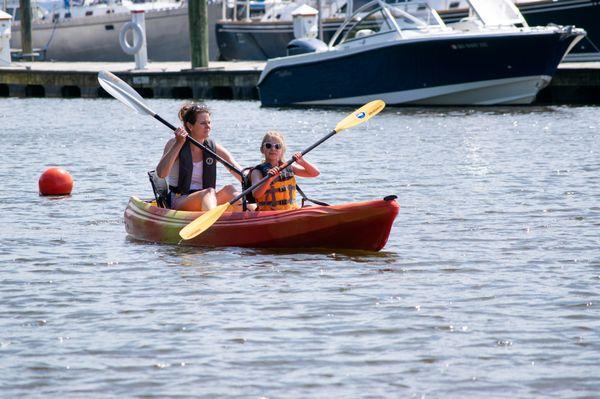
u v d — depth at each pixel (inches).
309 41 3791.8
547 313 964.6
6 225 1435.8
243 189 1331.2
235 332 915.4
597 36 3843.5
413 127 2785.4
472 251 1230.3
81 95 4480.8
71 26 5880.9
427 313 967.0
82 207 1590.8
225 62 5147.6
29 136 2760.8
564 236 1306.6
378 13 3400.6
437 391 778.8
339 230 1236.5
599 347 869.2
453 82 3324.3
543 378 802.2
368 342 886.4
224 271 1143.0
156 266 1171.9
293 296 1031.0
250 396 771.4
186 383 797.2
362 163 2060.8
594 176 1813.5
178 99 4185.5
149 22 5634.8
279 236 1256.8
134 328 930.1
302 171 1326.3
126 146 2486.5
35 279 1111.0
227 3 5925.2
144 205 1353.3
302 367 828.6
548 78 3297.2
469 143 2381.9
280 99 3644.2
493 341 886.4
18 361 847.7
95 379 807.1
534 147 2271.2
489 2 3383.4
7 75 4662.9
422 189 1711.4
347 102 3521.2
